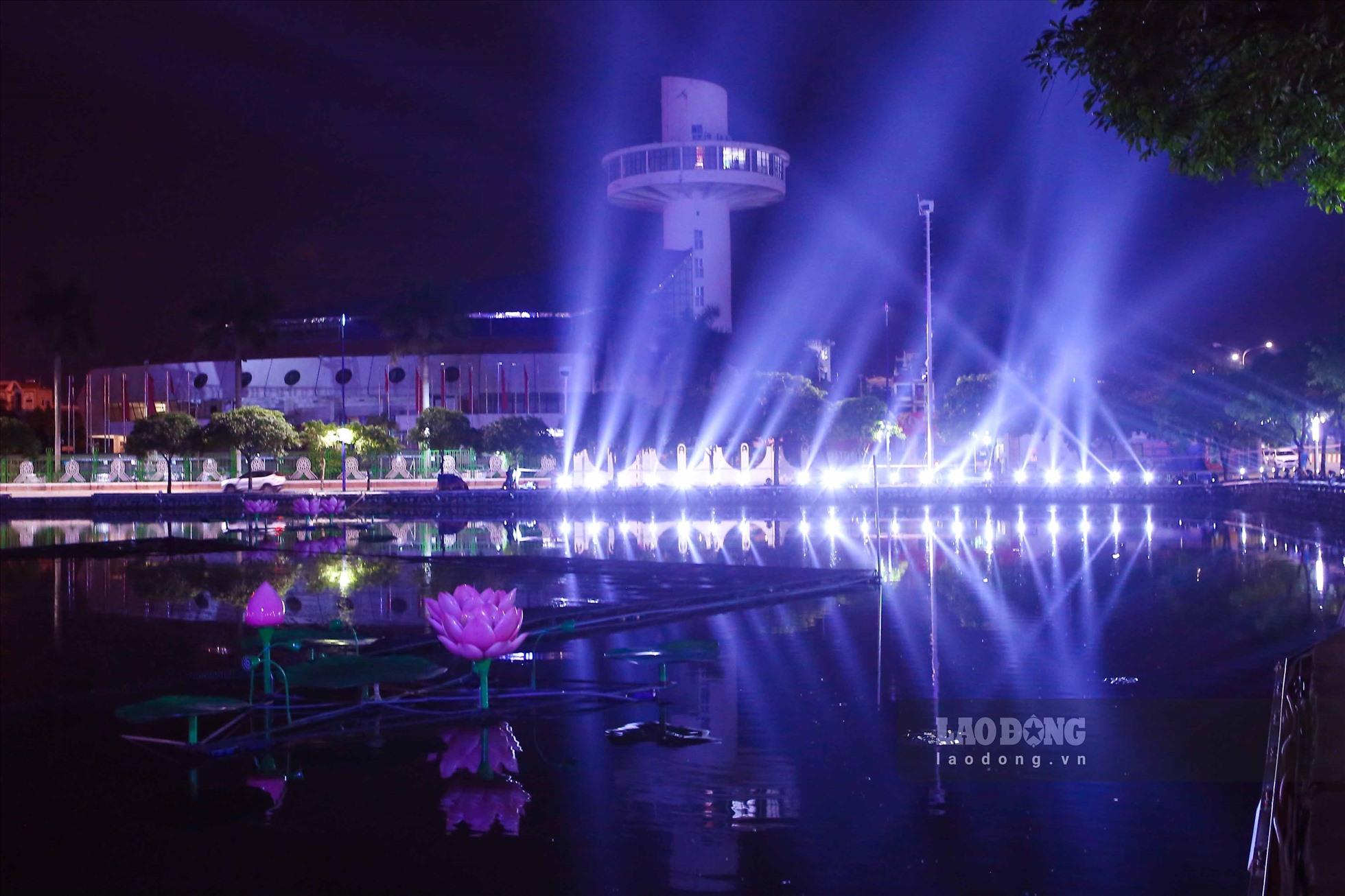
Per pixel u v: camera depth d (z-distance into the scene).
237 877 7.64
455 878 7.62
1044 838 8.33
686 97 117.44
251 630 17.25
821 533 39.09
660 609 19.80
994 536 36.78
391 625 17.80
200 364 113.44
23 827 8.64
